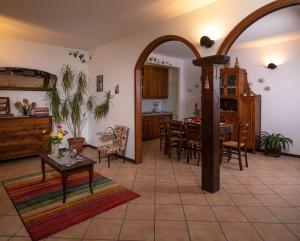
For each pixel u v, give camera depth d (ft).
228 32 9.42
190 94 24.03
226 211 8.50
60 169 9.07
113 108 16.66
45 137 16.22
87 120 19.93
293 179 11.89
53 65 17.69
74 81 18.85
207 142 10.09
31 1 9.82
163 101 27.02
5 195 10.01
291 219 7.97
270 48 17.61
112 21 12.25
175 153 17.69
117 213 8.38
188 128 14.80
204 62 9.93
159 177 12.18
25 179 11.89
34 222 7.76
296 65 16.49
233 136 17.89
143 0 9.72
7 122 14.61
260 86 18.39
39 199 9.51
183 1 9.77
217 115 10.00
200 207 8.80
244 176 12.32
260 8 8.41
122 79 15.64
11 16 11.55
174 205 8.98
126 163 14.87
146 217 8.09
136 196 9.78
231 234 7.08
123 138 14.94
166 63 22.47
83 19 11.98
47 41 16.47
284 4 7.83
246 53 18.93
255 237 6.93
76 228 7.43
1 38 15.25
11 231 7.31
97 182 11.39
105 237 6.95
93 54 18.80
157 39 12.63
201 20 10.38
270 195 9.92
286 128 17.25
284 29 13.98
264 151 17.63
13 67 15.72
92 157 16.37
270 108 18.01
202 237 6.93
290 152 17.03
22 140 15.26
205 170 10.28
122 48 15.47
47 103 17.51
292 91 16.81
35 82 16.72
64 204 9.06
